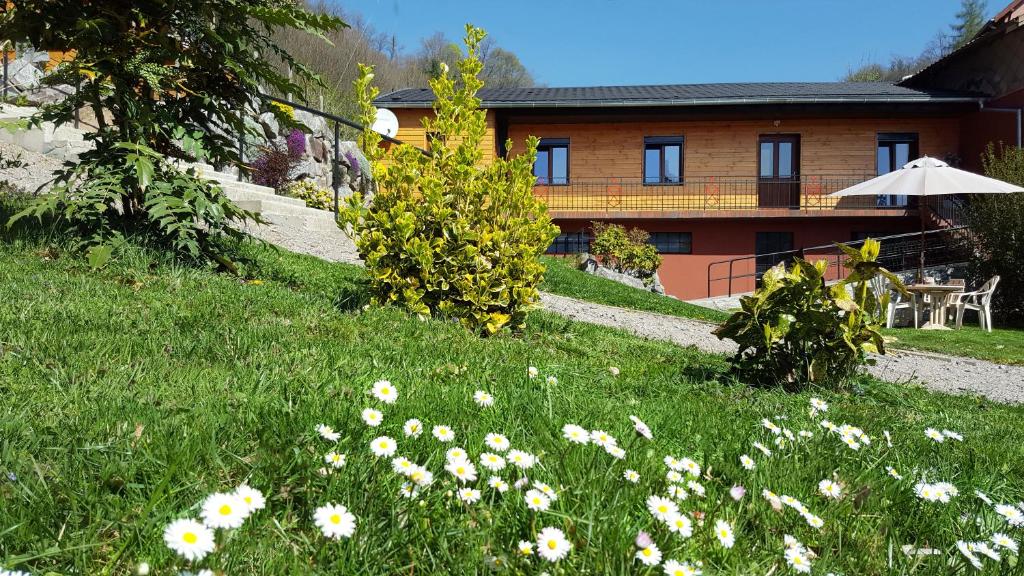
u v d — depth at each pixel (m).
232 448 1.76
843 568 1.63
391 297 4.75
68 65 4.32
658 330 7.94
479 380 2.82
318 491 1.58
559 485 1.70
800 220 18.66
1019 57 16.45
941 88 19.73
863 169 18.69
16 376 2.21
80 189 4.58
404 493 1.54
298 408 2.07
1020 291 13.55
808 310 4.20
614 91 21.17
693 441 2.40
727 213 18.09
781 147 19.06
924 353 8.63
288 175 13.04
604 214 18.41
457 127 4.96
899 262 17.75
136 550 1.32
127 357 2.54
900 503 2.10
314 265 6.80
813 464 2.24
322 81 5.11
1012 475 2.74
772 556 1.59
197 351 2.75
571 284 10.80
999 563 1.66
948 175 12.92
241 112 5.23
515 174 4.94
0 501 1.38
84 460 1.60
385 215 4.79
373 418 1.86
